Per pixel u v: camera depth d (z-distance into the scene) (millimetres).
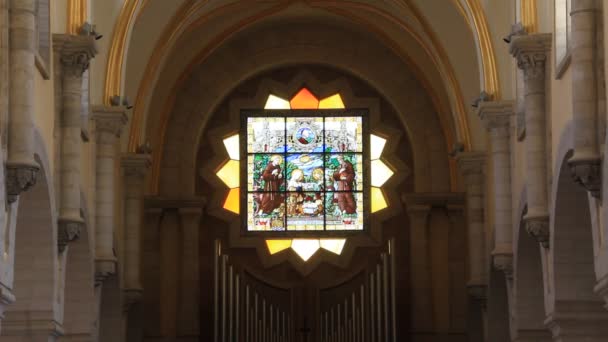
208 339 36938
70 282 28250
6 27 19891
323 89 38812
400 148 38344
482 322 35844
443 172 37688
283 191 38219
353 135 38625
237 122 38562
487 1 29969
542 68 25125
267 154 38469
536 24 26062
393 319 35188
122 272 33125
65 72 24672
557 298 24391
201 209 37094
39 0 24016
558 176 23406
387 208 37906
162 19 33594
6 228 19922
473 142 34125
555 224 24203
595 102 19734
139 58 33781
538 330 28766
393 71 38281
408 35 37344
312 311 36531
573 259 24328
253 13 37344
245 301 36312
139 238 34250
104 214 29000
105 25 29719
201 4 35250
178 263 36844
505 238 29250
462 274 36844
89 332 28203
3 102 19734
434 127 37906
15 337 24141
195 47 37250
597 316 24359
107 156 29203
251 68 38219
